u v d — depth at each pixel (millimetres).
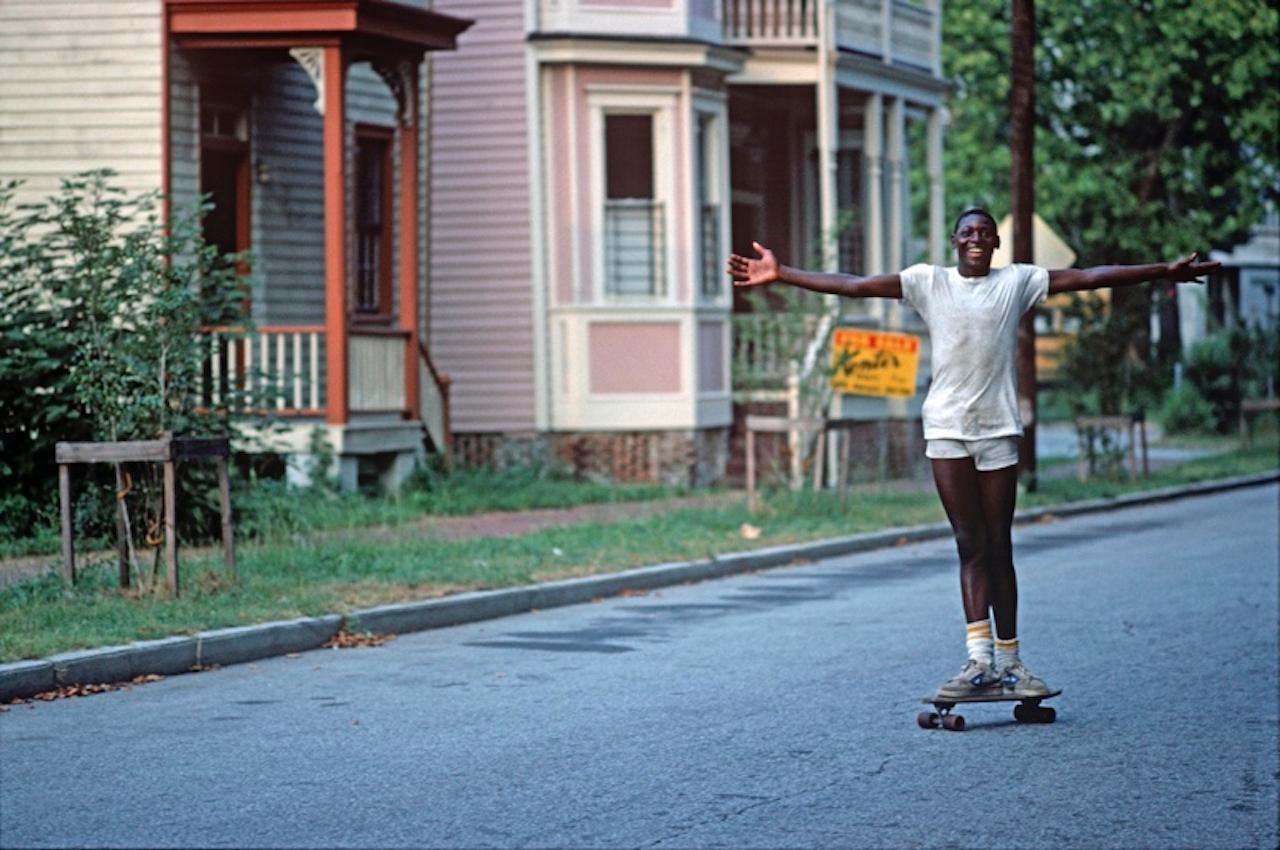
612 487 35344
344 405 30406
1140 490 38438
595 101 37656
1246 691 14852
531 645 17938
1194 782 11523
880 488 36812
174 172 31250
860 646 17531
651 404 37750
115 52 31109
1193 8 52906
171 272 20516
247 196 32750
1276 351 64250
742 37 39750
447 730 13289
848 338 32906
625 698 14672
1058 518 33875
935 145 45500
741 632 18688
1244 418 55438
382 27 30812
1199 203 57656
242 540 24469
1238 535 29547
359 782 11484
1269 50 53969
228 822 10406
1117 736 12977
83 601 18328
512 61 37594
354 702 14570
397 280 36250
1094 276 13078
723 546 25703
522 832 10211
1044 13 55281
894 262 43344
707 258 38906
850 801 10969
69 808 10750
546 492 33594
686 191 38062
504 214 37750
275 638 17375
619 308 37656
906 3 43688
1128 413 41156
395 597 19594
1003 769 11875
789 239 44500
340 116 30484
